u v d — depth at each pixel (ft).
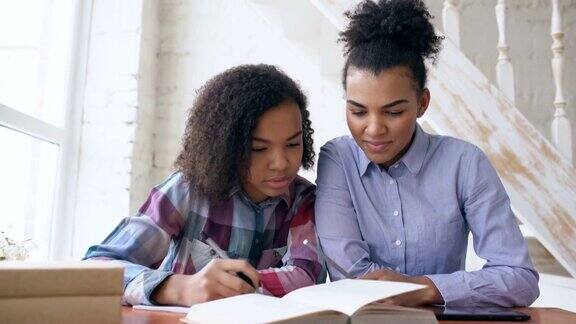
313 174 6.04
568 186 4.33
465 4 6.61
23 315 1.36
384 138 2.77
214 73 6.79
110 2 6.55
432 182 3.05
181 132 6.74
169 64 6.89
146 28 6.58
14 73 5.63
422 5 2.99
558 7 4.67
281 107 2.76
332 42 5.61
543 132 6.48
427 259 3.01
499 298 2.54
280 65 6.64
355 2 4.63
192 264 2.94
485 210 2.89
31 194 5.79
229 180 2.85
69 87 6.38
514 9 6.65
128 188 6.19
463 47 6.57
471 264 5.75
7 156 5.35
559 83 4.57
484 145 4.36
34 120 5.65
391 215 3.07
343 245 2.87
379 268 2.77
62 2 6.44
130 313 2.02
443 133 4.39
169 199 2.88
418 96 2.89
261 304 1.71
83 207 6.24
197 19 6.92
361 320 1.61
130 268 2.40
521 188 4.32
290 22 5.83
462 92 4.40
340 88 5.71
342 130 6.41
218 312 1.65
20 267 1.38
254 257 3.03
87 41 6.52
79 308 1.42
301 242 2.90
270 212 3.07
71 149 6.33
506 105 4.41
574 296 4.74
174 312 2.07
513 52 6.59
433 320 1.69
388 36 2.82
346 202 3.07
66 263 1.53
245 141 2.74
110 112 6.36
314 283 2.72
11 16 5.60
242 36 6.79
